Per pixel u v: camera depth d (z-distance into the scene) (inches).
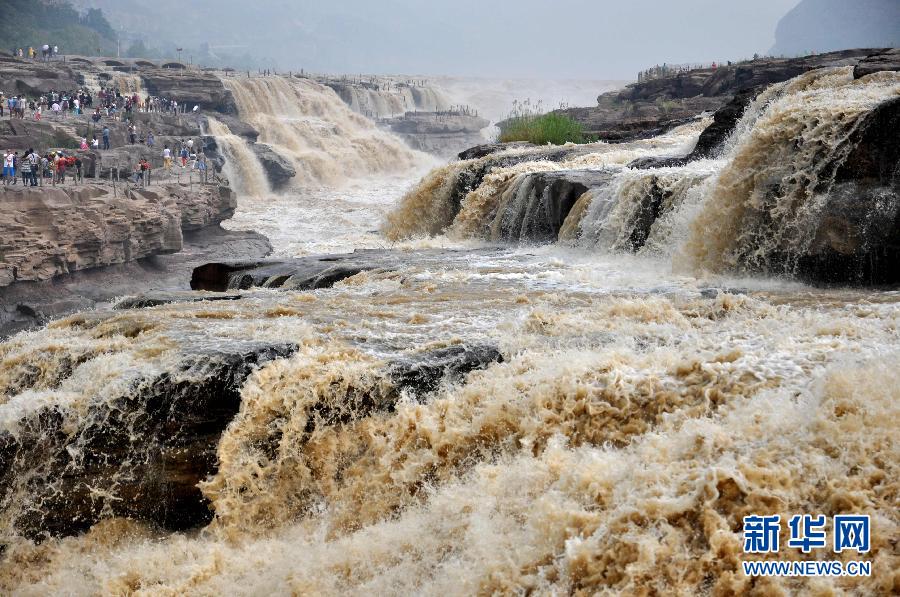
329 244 993.5
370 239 1024.9
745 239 500.7
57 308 1106.7
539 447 261.9
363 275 572.4
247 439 289.9
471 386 292.5
